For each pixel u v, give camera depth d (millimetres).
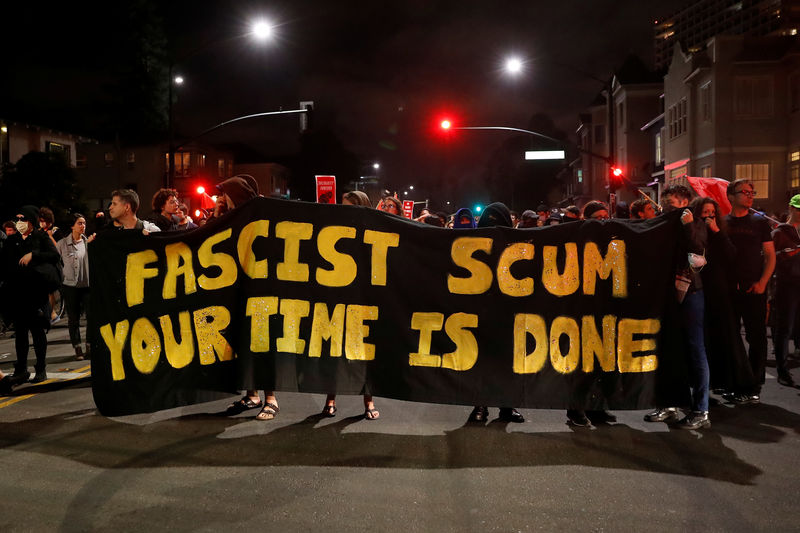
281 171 64938
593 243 5094
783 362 6617
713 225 5223
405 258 5152
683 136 26359
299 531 3264
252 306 5172
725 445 4594
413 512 3479
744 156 23234
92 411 5598
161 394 5184
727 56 23312
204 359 5227
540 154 23438
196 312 5238
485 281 5105
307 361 5137
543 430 4992
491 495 3703
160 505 3582
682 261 5039
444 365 5074
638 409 4996
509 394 5012
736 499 3641
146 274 5262
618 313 5051
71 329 8250
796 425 5086
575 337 5051
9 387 6137
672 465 4188
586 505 3562
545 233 5121
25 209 6707
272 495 3709
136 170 48469
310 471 4086
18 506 3584
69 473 4074
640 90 37375
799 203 7633
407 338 5109
